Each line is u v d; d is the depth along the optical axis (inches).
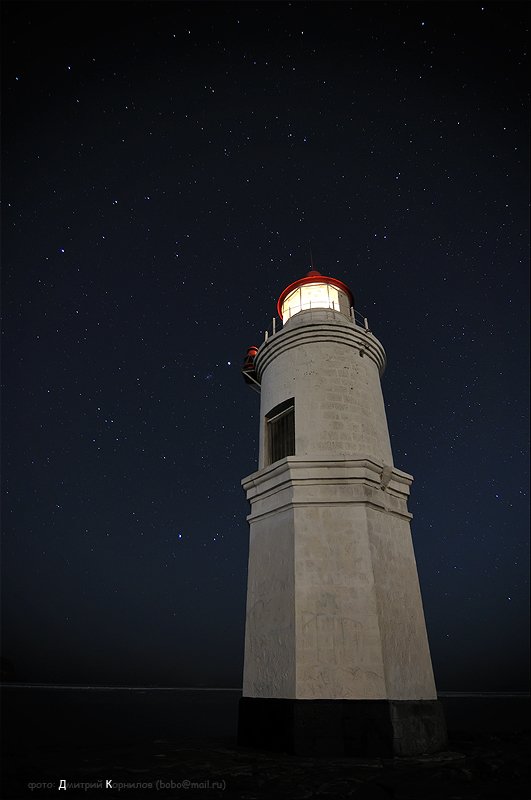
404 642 374.6
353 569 372.8
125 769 293.4
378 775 277.4
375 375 499.2
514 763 304.7
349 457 404.5
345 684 340.8
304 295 575.8
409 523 438.6
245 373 571.5
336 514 390.9
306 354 473.7
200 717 1301.7
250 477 445.7
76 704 1872.5
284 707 345.4
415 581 414.0
